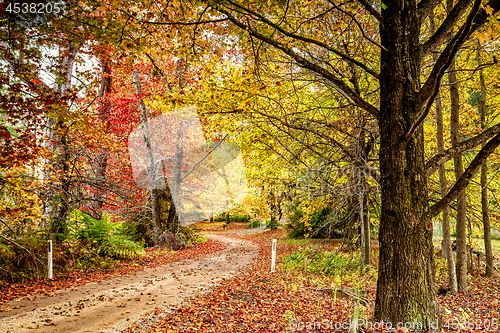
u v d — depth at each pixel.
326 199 11.47
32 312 4.98
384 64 4.61
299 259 12.65
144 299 5.96
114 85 14.38
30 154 6.52
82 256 9.57
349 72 8.92
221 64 7.04
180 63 14.45
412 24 4.54
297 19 6.09
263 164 11.67
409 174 4.28
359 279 9.26
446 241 8.42
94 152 10.08
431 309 4.07
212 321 4.90
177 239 16.58
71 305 5.44
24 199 8.16
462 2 4.62
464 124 11.48
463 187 4.32
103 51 6.18
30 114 6.27
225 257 13.42
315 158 11.22
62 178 9.21
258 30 5.39
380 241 4.41
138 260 11.63
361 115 8.77
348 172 9.41
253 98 7.25
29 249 7.77
